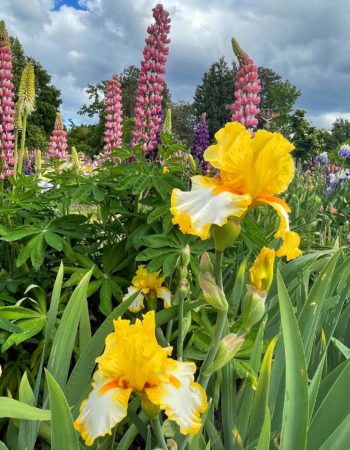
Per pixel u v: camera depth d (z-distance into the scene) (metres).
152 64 5.08
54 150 7.24
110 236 3.58
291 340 1.42
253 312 1.29
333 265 1.89
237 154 1.33
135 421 1.71
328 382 1.85
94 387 1.27
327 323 2.45
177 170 3.68
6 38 4.77
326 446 1.38
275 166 1.32
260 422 1.74
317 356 2.31
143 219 3.31
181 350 1.85
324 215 5.40
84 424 1.20
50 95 45.06
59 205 3.77
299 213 4.84
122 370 1.23
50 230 2.99
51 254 3.59
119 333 1.28
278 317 2.76
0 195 3.36
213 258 3.04
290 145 1.32
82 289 1.77
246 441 1.91
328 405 1.55
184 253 1.85
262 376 1.69
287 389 1.40
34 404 1.67
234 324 2.64
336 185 8.64
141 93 5.09
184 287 1.83
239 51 4.42
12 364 2.71
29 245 2.86
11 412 1.29
